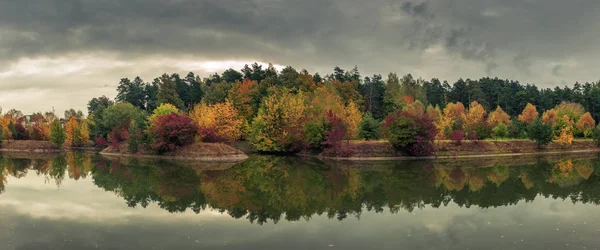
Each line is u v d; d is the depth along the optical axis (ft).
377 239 52.34
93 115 308.40
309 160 168.35
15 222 60.85
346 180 106.42
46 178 112.68
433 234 54.70
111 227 58.03
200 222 61.16
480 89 400.26
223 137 204.85
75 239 51.98
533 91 418.51
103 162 163.43
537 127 204.95
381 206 73.36
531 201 78.07
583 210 69.72
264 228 57.77
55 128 244.63
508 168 135.03
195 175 118.11
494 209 70.64
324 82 316.19
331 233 55.26
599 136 225.76
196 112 233.35
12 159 179.93
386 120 173.47
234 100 263.70
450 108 290.76
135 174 120.88
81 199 79.97
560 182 103.30
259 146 202.08
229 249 48.16
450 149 182.19
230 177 113.09
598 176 115.34
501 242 50.90
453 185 97.60
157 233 54.90
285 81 291.79
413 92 365.81
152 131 188.96
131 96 387.14
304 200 79.10
